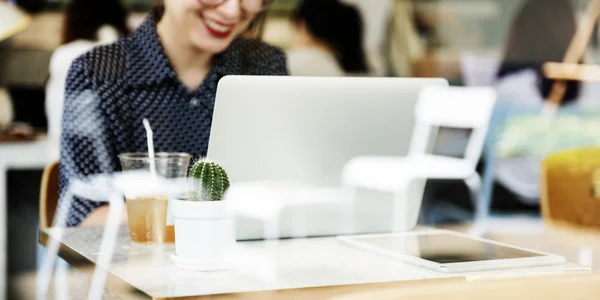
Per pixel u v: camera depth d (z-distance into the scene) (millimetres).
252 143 1196
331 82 1211
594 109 4047
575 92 4059
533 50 4148
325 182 1271
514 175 3621
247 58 1995
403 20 4164
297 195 1257
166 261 1091
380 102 1256
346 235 1320
